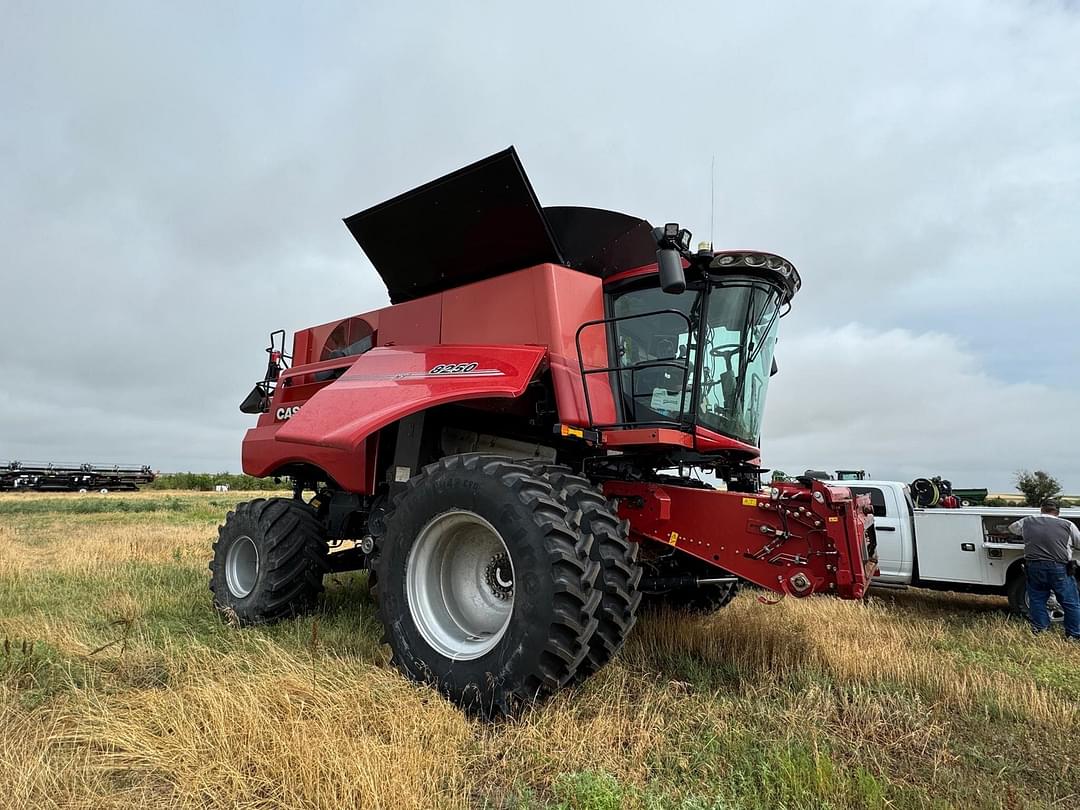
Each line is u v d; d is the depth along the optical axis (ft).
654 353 15.28
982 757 10.32
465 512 12.10
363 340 19.45
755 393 16.69
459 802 8.17
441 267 17.17
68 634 14.90
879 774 9.36
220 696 10.36
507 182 14.60
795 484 13.61
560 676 10.80
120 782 8.61
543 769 9.24
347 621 16.88
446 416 16.78
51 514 69.97
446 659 11.87
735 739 10.18
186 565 27.89
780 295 16.29
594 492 12.71
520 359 13.55
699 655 15.14
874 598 26.76
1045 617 21.21
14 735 9.71
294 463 20.63
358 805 7.82
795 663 14.40
